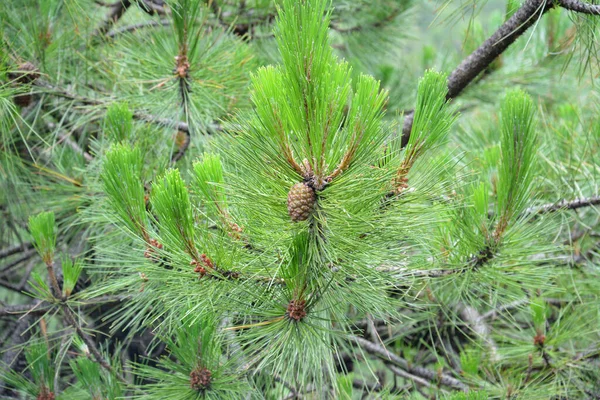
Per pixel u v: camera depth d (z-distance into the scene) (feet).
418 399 5.73
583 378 5.84
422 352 6.55
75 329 5.21
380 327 6.52
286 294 4.06
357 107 3.58
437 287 5.13
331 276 3.98
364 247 3.95
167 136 5.62
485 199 4.58
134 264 4.57
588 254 6.33
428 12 8.73
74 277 5.13
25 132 6.42
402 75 9.05
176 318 4.55
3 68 5.36
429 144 4.07
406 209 4.06
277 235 3.92
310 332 4.08
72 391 5.49
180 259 4.07
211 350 4.59
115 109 5.27
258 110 3.61
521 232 4.65
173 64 5.61
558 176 5.89
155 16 5.93
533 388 5.49
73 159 6.11
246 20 7.45
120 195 4.25
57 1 5.98
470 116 8.39
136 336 6.73
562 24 8.52
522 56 8.84
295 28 3.46
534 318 5.65
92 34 6.21
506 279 4.68
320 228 3.86
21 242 7.45
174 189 3.95
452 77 5.41
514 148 4.42
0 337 7.32
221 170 4.05
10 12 5.85
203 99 5.65
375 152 3.74
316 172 3.70
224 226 4.06
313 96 3.51
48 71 5.82
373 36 8.52
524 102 4.40
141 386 4.74
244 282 4.04
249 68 6.04
